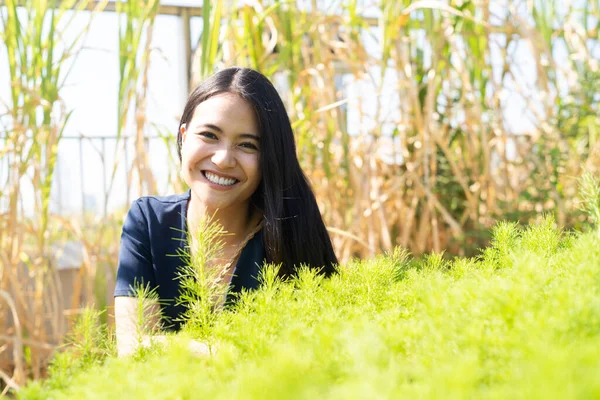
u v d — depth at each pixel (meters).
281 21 3.03
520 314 0.36
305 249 1.58
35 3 2.70
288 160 1.54
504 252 0.67
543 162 3.51
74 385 0.38
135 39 2.67
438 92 3.53
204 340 0.53
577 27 3.72
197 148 1.44
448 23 3.25
